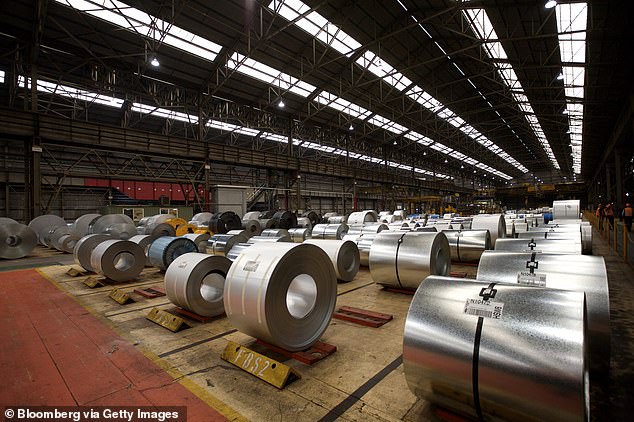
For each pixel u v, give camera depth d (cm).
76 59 1644
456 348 210
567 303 198
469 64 2200
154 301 604
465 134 3506
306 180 3822
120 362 348
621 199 2256
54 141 1503
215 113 2262
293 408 258
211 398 275
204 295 508
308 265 374
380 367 326
